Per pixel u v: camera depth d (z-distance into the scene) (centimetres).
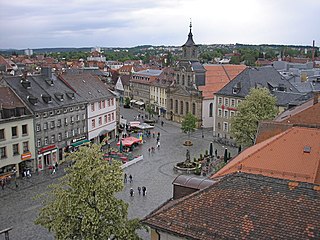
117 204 3012
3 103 6962
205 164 7606
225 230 2055
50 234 4638
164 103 14150
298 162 3422
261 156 3572
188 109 12312
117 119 10850
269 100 7450
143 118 13512
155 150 8894
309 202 2061
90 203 2955
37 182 6681
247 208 2136
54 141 7906
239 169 3466
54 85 8462
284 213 2041
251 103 7425
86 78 9731
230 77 12950
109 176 2975
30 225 4897
